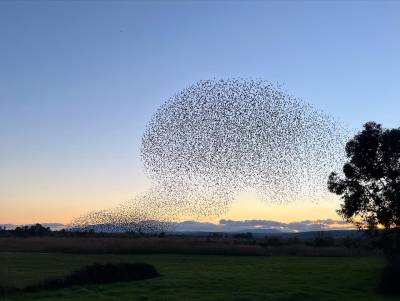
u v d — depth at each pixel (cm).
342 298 3234
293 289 3500
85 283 3616
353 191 4966
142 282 3734
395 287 3419
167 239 7669
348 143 5016
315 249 7050
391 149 4816
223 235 9250
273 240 8350
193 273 4394
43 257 5956
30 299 3023
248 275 4253
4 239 7750
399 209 4775
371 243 4991
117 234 8538
